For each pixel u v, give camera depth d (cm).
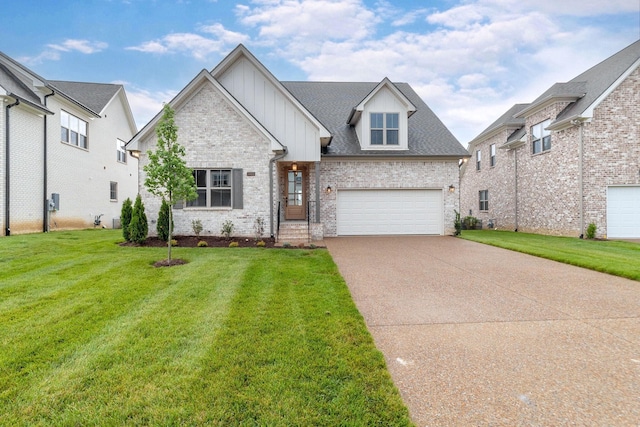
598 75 1436
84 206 1641
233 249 961
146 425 221
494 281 621
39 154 1327
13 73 1312
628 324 410
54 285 547
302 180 1465
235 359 304
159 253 866
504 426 226
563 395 261
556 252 905
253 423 222
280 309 441
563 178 1389
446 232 1438
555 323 414
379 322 417
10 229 1187
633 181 1282
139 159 1160
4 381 269
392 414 234
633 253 891
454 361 316
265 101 1259
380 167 1430
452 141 1510
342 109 1691
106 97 1873
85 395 252
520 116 1658
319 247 1019
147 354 313
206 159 1163
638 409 244
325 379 274
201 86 1162
